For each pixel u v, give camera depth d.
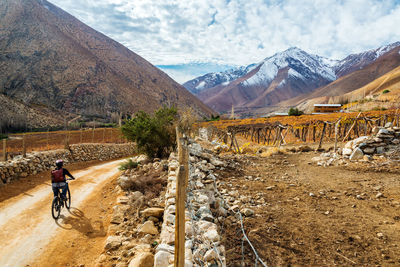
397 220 5.12
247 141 29.56
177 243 2.28
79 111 124.56
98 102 136.88
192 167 8.10
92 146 23.36
